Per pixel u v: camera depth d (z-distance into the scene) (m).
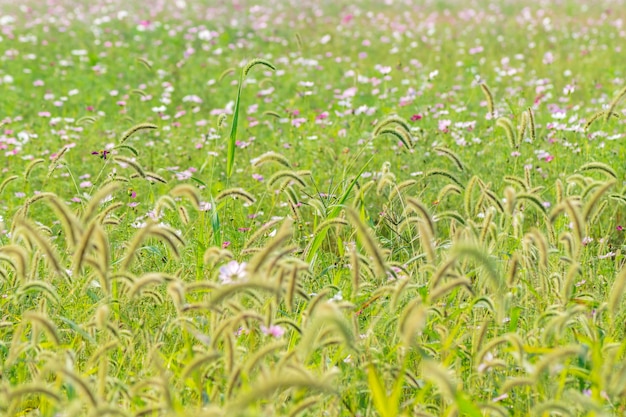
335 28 22.41
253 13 24.42
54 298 4.73
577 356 4.72
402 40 20.52
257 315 4.16
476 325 5.37
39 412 4.80
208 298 5.66
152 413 4.24
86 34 21.44
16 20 22.92
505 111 11.85
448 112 11.63
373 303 5.82
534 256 5.52
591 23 21.55
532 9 24.97
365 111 11.21
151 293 5.10
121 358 5.01
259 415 3.40
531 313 5.57
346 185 7.76
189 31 20.42
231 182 9.99
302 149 10.84
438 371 3.66
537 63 17.36
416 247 7.32
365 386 4.79
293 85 15.90
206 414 3.60
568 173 8.95
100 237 4.27
